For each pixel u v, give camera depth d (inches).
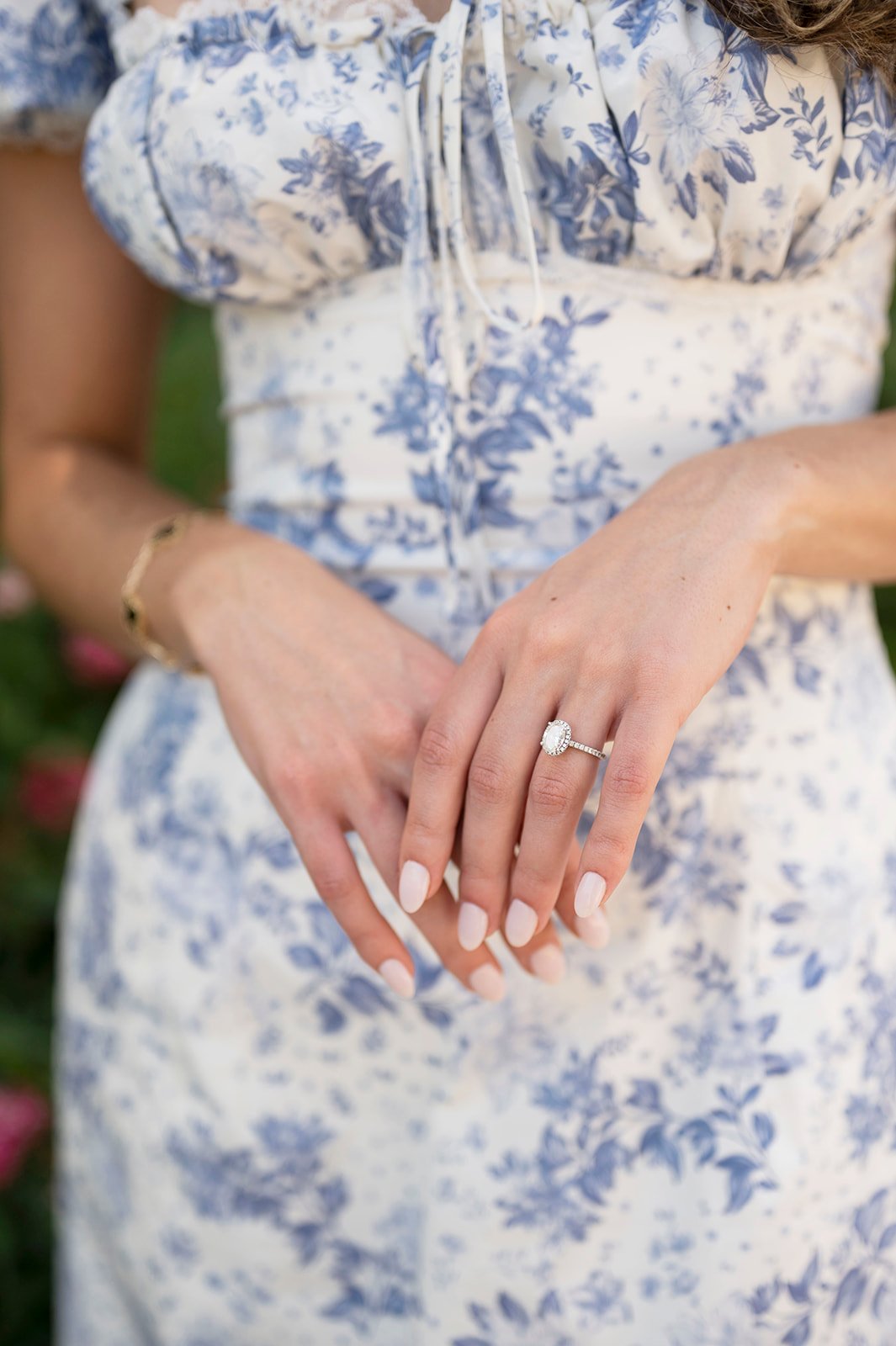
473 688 22.1
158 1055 27.9
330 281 24.8
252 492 26.9
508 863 22.4
